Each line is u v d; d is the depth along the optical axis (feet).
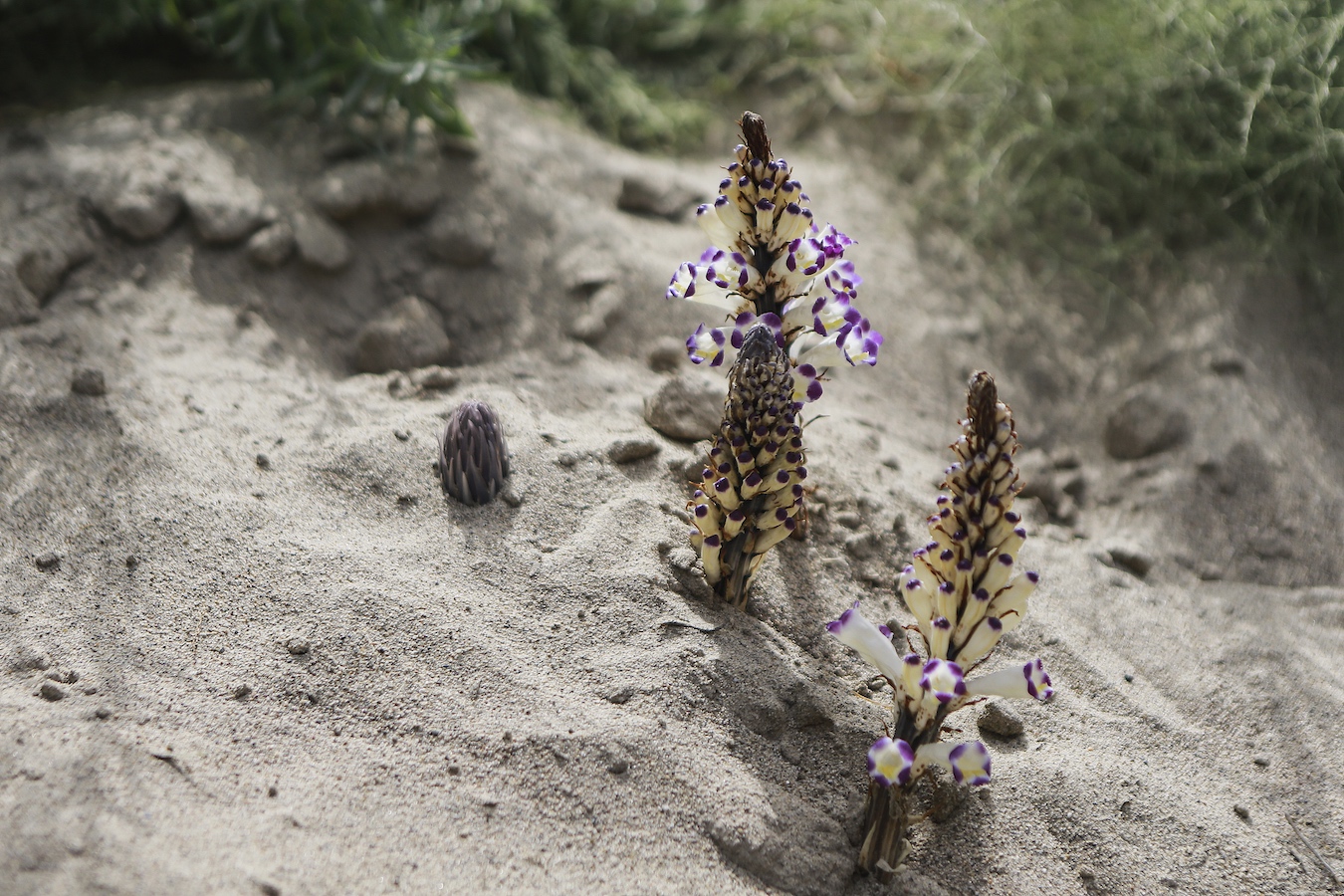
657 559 4.74
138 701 4.42
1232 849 4.52
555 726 4.45
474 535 4.77
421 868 4.25
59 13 5.98
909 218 6.05
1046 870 4.47
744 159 4.55
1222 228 5.88
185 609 4.57
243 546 4.68
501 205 5.62
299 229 5.40
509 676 4.52
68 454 4.82
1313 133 5.67
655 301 5.49
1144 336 5.74
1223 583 5.12
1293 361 5.62
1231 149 5.77
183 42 6.22
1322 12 5.74
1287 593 5.10
